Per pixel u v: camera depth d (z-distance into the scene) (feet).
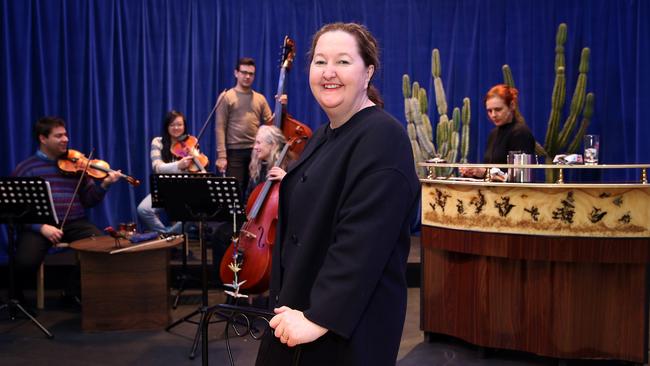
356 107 4.73
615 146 20.15
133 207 20.08
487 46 20.62
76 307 15.12
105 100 20.03
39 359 11.51
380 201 4.18
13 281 13.57
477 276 11.35
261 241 12.25
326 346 4.46
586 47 19.99
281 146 14.02
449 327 11.92
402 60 20.90
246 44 20.57
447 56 20.86
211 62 20.40
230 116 18.53
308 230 4.54
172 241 13.73
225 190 11.59
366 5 20.80
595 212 10.28
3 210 12.93
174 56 20.38
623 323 10.52
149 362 11.37
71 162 15.74
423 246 12.12
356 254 4.12
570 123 18.65
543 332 10.84
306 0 20.72
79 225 15.69
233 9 20.56
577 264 10.59
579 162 10.48
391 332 4.45
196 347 11.75
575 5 20.20
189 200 11.78
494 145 13.89
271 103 20.76
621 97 19.94
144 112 20.17
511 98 13.56
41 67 19.53
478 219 11.02
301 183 4.76
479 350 11.42
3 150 19.36
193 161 16.99
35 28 19.53
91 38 19.79
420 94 19.17
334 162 4.56
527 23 20.36
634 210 10.23
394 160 4.30
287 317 4.17
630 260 10.26
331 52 4.58
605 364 11.07
